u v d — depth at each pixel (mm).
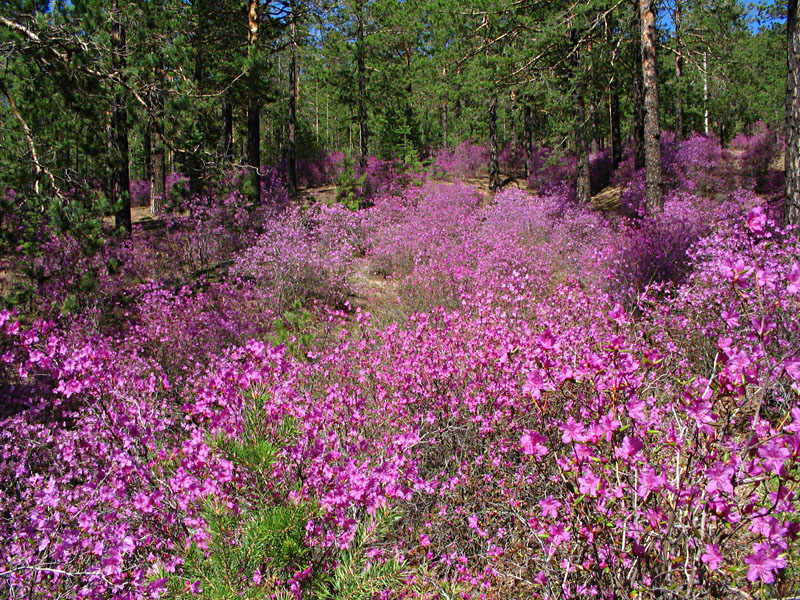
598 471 1955
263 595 2125
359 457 3352
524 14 14602
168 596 2186
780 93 26203
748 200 11430
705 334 4285
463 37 15602
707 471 1678
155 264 10172
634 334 3670
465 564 2906
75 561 2643
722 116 24438
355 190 18656
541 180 22500
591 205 14359
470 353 4367
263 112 21500
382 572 2295
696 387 1974
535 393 2051
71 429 4223
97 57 7418
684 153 15891
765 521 1592
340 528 2512
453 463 3852
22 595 2453
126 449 2980
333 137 45281
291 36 16219
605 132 32281
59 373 2965
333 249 10852
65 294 6973
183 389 5133
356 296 9625
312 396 4340
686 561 1843
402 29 25234
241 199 11891
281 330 5836
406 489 2918
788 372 1783
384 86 28047
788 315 2861
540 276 7672
